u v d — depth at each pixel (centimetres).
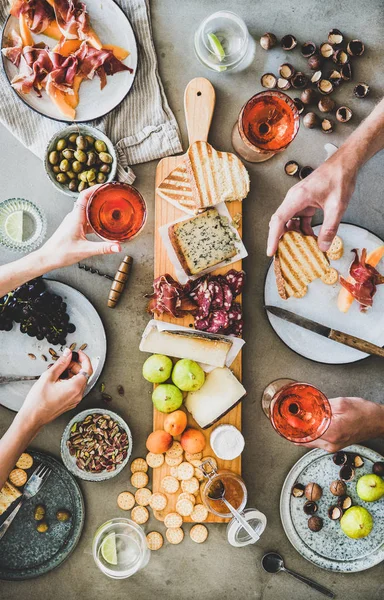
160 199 131
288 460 134
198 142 129
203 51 131
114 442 130
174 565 134
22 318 129
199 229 129
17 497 130
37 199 134
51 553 133
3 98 129
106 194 116
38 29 125
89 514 133
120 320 133
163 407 126
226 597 134
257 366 134
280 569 133
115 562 127
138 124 132
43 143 131
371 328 132
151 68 132
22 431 120
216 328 128
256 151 128
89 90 128
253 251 134
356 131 122
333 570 133
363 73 134
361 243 131
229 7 133
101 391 133
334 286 131
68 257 121
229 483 128
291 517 133
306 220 129
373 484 129
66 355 125
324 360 131
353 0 133
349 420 124
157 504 130
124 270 131
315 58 132
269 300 131
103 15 127
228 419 130
